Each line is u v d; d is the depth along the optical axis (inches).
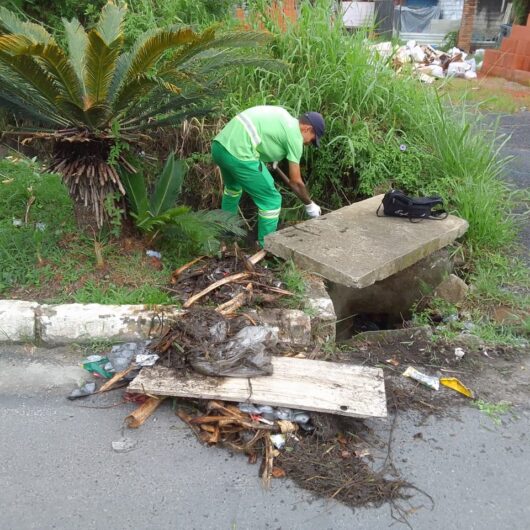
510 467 111.2
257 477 106.7
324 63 226.4
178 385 120.8
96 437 114.9
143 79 140.6
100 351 139.7
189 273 159.9
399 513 100.2
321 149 216.5
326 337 148.4
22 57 129.6
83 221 167.0
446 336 156.3
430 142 228.8
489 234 202.7
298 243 173.3
